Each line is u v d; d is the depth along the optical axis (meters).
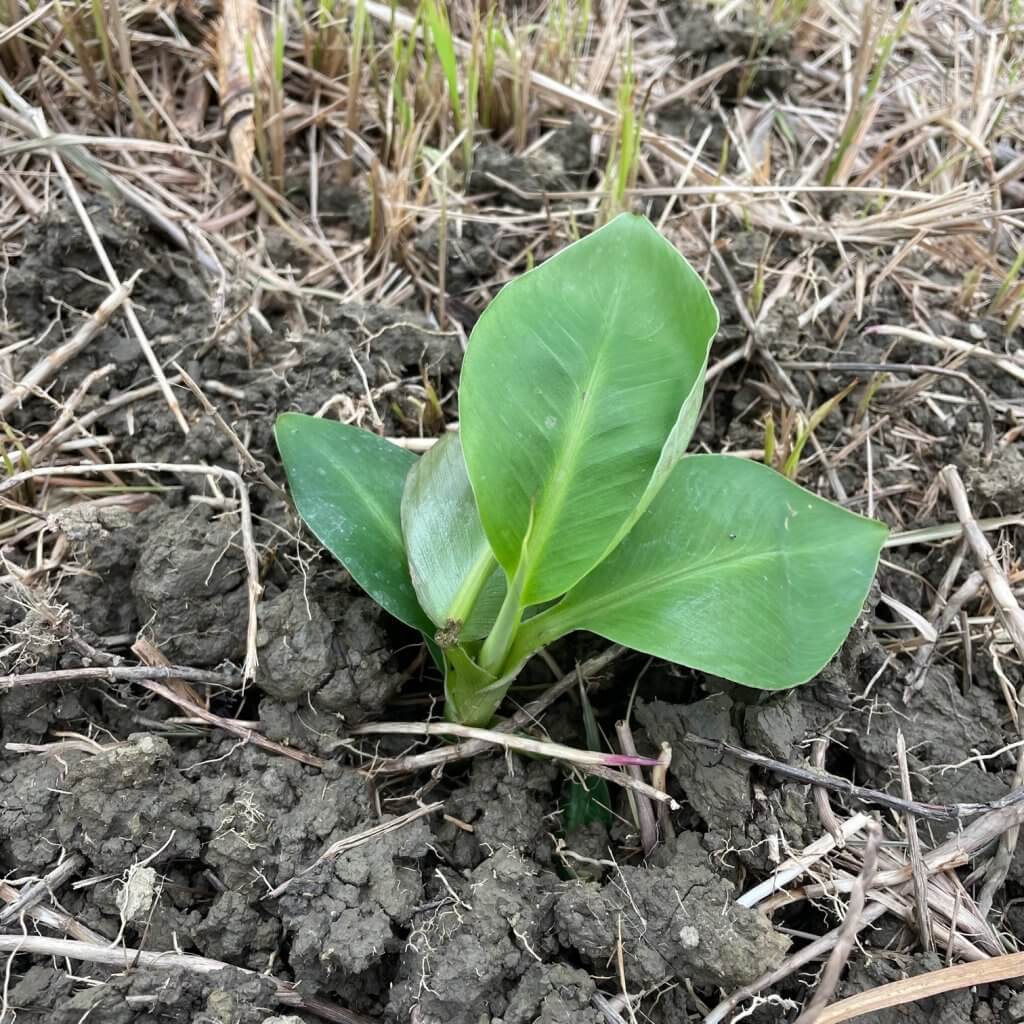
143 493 0.46
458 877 0.38
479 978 0.34
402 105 0.58
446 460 0.39
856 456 0.51
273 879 0.36
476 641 0.39
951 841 0.39
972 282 0.57
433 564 0.37
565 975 0.34
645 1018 0.35
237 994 0.34
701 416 0.52
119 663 0.40
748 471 0.39
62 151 0.52
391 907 0.35
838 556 0.37
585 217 0.59
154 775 0.37
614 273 0.34
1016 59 0.72
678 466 0.39
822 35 0.75
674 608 0.37
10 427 0.46
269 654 0.39
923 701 0.43
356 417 0.47
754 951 0.34
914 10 0.77
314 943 0.34
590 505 0.34
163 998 0.33
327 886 0.36
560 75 0.67
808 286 0.56
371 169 0.56
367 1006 0.36
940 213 0.58
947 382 0.53
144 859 0.36
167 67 0.62
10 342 0.49
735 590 0.37
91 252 0.51
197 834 0.37
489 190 0.60
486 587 0.39
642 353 0.34
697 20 0.70
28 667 0.39
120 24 0.56
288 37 0.64
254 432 0.47
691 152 0.65
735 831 0.38
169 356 0.49
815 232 0.58
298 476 0.40
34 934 0.35
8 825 0.36
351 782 0.38
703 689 0.42
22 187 0.54
